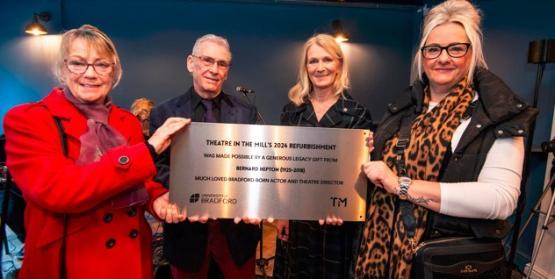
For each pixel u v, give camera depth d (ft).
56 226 3.14
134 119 3.94
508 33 10.55
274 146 3.97
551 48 6.91
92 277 3.22
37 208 3.20
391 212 3.49
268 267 8.72
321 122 5.04
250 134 3.96
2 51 15.23
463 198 2.93
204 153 3.94
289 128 3.96
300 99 5.49
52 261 3.15
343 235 4.64
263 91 16.80
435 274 2.97
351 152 4.00
